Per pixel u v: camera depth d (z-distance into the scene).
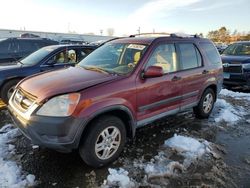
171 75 4.38
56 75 3.85
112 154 3.59
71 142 3.10
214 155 3.98
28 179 3.21
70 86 3.28
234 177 3.41
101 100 3.29
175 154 3.95
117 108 3.48
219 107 6.55
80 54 7.26
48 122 3.03
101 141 3.43
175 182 3.26
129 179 3.27
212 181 3.30
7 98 6.18
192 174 3.44
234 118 5.72
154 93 4.05
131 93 3.66
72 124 3.07
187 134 4.76
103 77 3.62
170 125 5.17
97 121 3.33
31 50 9.86
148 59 4.02
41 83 3.53
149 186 3.16
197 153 3.99
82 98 3.13
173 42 4.62
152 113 4.12
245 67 8.24
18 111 3.40
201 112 5.46
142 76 3.86
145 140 4.41
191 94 4.94
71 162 3.66
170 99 4.42
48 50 7.00
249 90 8.83
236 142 4.52
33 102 3.21
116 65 4.11
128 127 3.83
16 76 6.16
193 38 5.23
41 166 3.54
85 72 3.91
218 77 5.73
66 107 3.08
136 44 4.31
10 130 4.74
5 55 9.35
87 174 3.38
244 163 3.79
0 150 3.93
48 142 3.08
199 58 5.20
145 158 3.80
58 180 3.24
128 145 4.21
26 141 4.26
